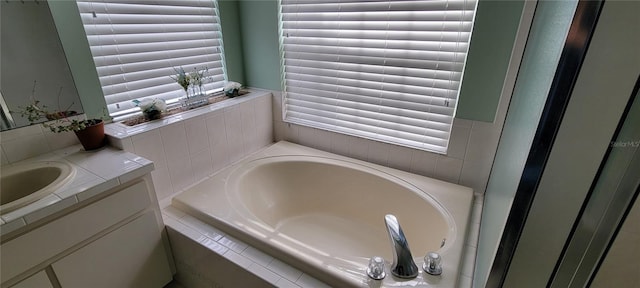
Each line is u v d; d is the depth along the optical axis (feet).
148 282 4.74
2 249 3.07
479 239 4.40
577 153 1.51
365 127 6.61
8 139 4.09
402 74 5.77
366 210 6.44
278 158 6.84
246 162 6.61
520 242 1.85
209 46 6.73
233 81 7.47
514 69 4.66
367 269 3.72
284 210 6.72
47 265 3.49
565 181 1.59
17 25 3.97
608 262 1.73
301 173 6.86
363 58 6.06
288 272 3.89
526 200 1.76
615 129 1.39
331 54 6.41
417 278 3.63
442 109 5.63
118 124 5.13
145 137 4.91
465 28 4.95
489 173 5.47
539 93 2.02
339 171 6.60
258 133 7.36
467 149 5.55
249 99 6.86
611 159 1.45
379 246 5.98
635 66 1.27
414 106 5.88
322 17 6.21
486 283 2.38
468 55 4.95
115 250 4.16
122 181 3.96
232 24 7.09
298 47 6.78
